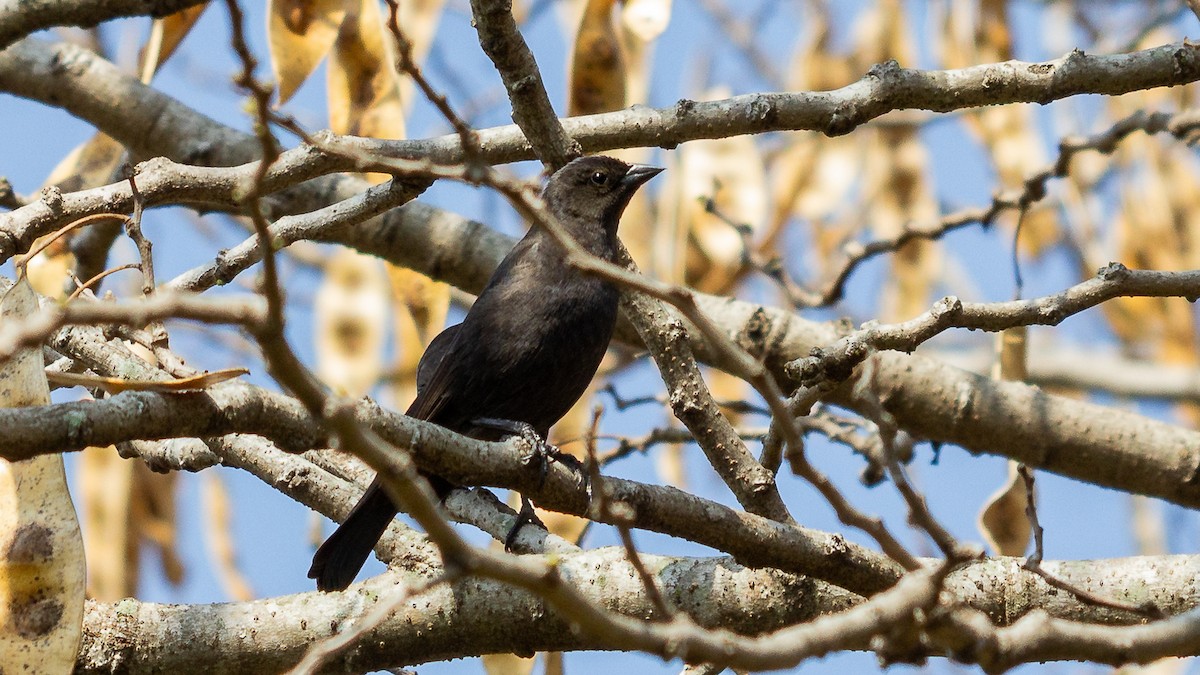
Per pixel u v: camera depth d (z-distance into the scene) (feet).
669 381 30.14
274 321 17.26
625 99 37.17
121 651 29.32
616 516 19.61
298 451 23.94
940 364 42.22
